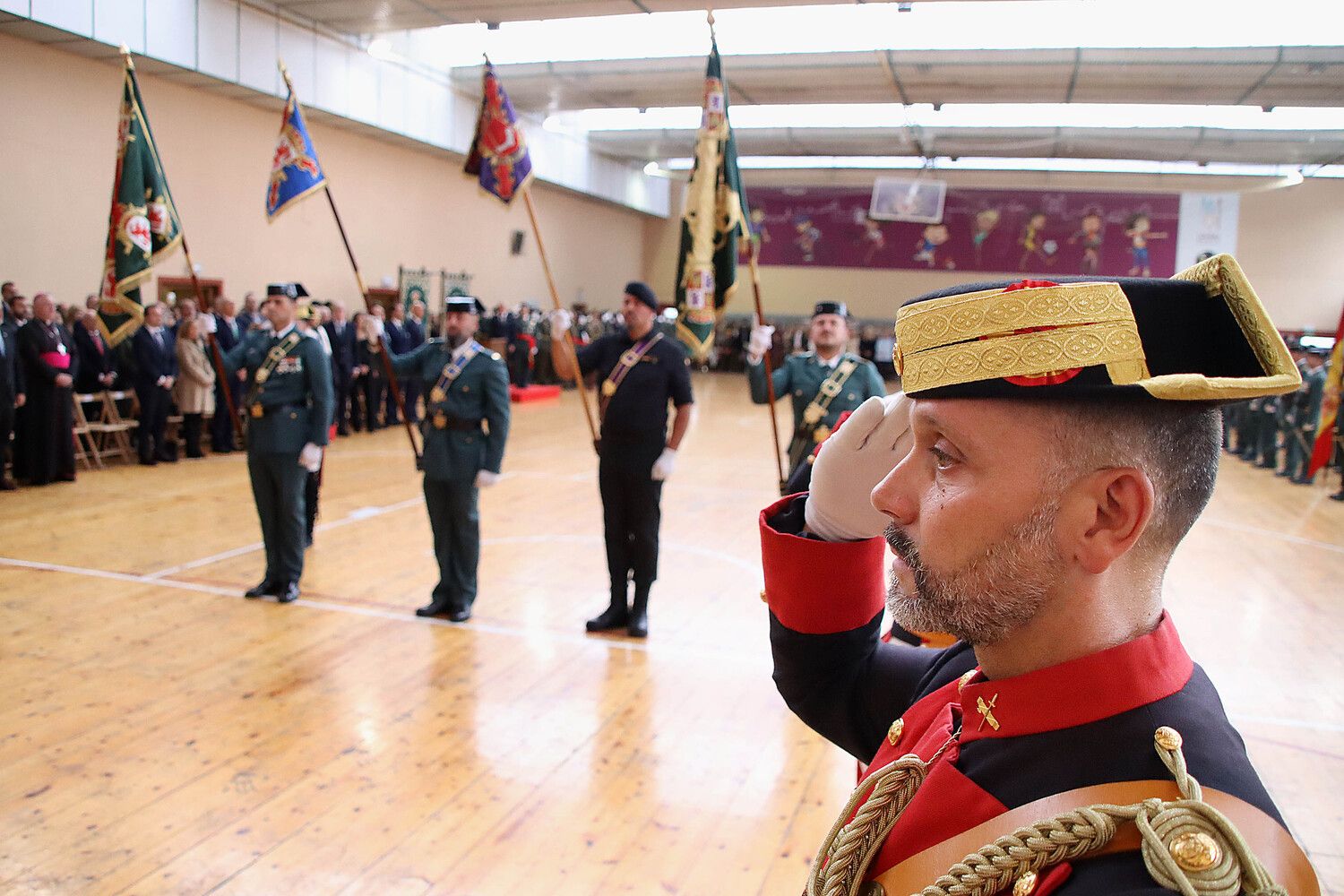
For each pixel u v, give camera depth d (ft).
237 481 27.81
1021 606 2.14
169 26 34.88
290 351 16.62
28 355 26.14
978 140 57.16
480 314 16.48
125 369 30.58
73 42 32.45
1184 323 2.09
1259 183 64.03
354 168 48.24
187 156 38.63
